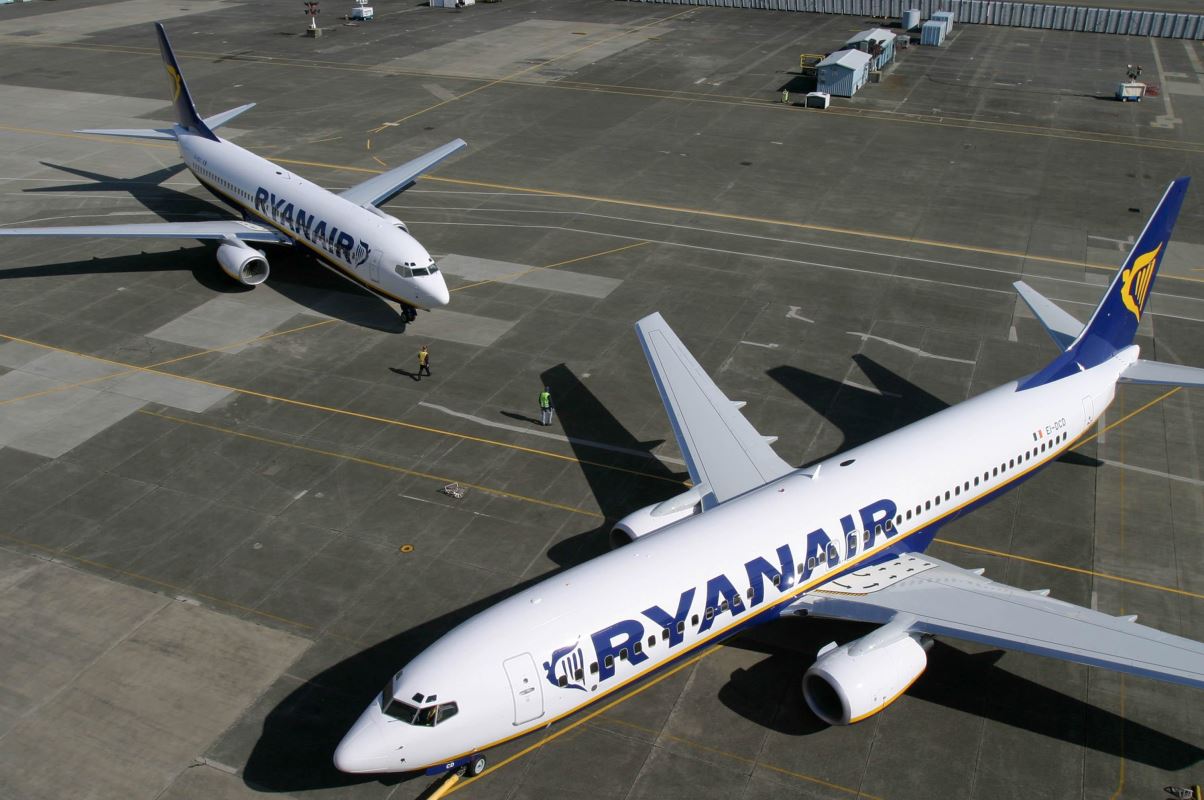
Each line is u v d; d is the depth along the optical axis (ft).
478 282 187.01
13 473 129.08
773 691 96.32
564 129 280.92
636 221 215.92
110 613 105.60
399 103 304.30
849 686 85.40
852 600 95.91
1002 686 97.14
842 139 273.13
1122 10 431.43
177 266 193.06
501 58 364.38
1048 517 122.01
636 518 107.14
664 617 87.81
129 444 135.85
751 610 93.61
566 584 87.56
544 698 81.87
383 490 126.93
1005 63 368.27
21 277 186.50
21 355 158.71
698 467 116.37
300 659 99.81
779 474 114.11
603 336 167.02
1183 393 151.33
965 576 100.48
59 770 87.15
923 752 89.51
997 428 115.14
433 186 236.63
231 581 110.52
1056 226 213.25
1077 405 121.60
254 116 288.30
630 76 340.18
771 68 352.08
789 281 187.11
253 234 186.60
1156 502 125.29
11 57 355.77
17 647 100.78
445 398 148.46
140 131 226.58
